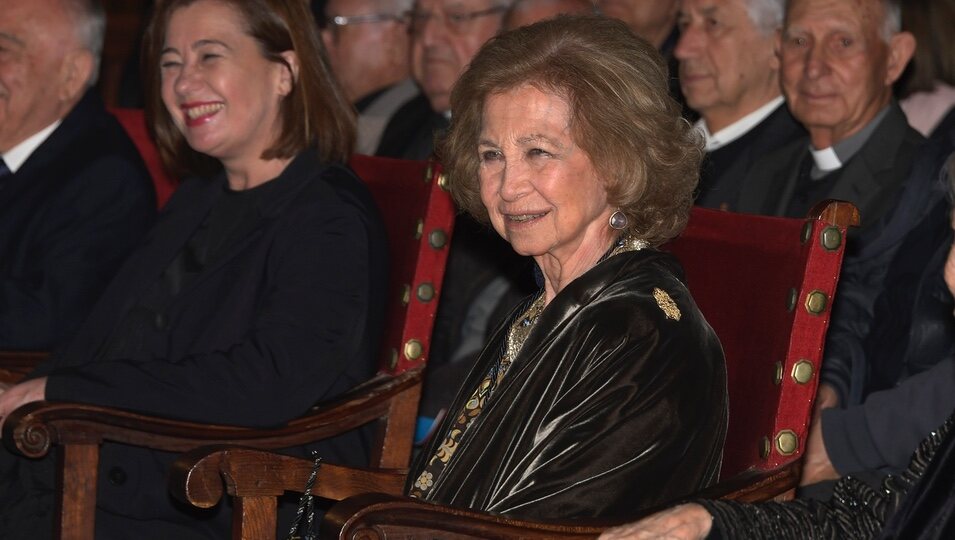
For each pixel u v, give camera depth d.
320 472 4.00
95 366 4.67
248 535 3.91
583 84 3.56
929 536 3.20
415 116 7.06
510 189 3.62
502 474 3.58
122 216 6.09
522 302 4.09
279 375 4.68
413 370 4.93
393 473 4.13
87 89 6.34
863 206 5.70
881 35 5.66
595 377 3.52
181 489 3.83
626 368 3.49
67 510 4.41
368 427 5.03
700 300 4.12
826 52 5.72
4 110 6.19
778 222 3.96
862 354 5.63
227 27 5.05
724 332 4.04
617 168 3.59
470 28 6.78
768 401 3.85
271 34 5.06
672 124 3.64
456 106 3.87
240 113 5.05
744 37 5.97
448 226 4.93
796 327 3.79
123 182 6.14
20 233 6.03
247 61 5.05
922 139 5.63
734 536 3.27
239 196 5.18
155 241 5.33
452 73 6.86
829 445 5.53
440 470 3.84
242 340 4.81
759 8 5.93
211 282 5.00
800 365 3.79
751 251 4.01
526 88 3.60
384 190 5.26
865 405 5.46
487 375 3.98
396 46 7.07
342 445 4.92
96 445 4.44
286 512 4.72
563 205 3.60
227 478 3.88
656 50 3.71
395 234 5.12
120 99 8.13
